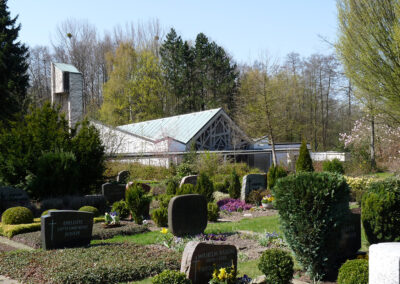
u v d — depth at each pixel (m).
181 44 59.09
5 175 16.78
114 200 18.62
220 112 37.75
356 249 8.66
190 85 60.09
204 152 30.27
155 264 8.05
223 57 59.59
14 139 17.17
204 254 6.97
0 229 12.42
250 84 43.06
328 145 56.75
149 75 56.59
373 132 33.03
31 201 16.72
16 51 33.34
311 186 7.42
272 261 6.68
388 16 15.48
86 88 62.44
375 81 16.14
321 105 55.50
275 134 43.47
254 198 18.39
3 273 7.87
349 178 20.12
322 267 7.52
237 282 6.76
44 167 16.50
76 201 15.96
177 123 39.31
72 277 7.21
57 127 18.94
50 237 9.91
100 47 65.25
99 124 28.31
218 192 22.23
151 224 13.79
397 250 3.97
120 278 7.52
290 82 55.00
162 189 22.62
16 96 27.88
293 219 7.55
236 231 11.92
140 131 41.03
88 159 18.69
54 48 60.62
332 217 7.36
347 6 16.77
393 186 8.88
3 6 33.22
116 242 10.59
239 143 39.84
